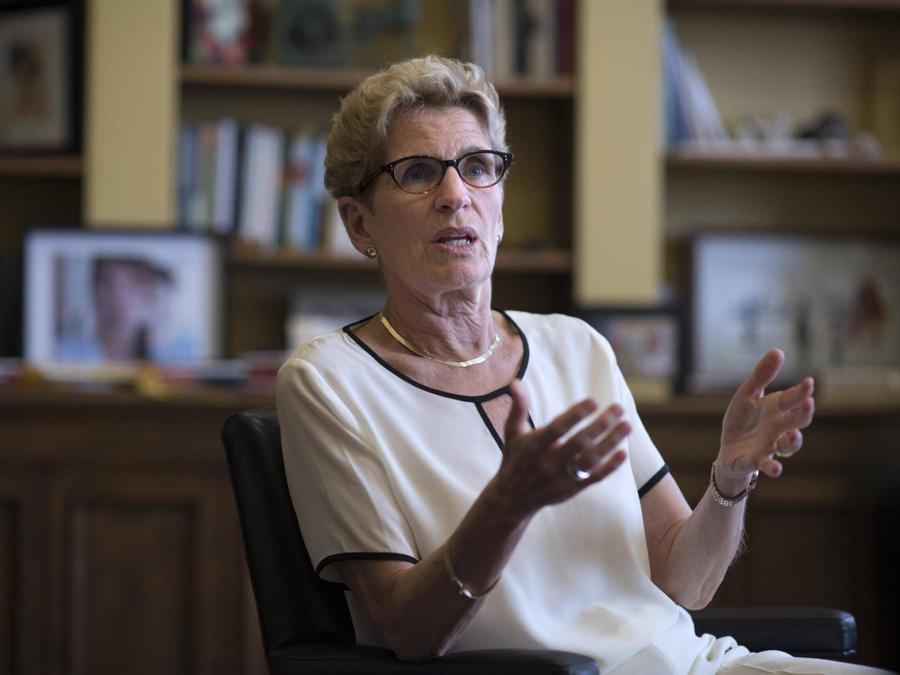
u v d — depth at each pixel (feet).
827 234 19.89
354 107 8.41
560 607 7.88
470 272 8.12
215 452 14.47
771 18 20.04
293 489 8.03
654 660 7.79
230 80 18.20
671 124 18.94
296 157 18.30
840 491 14.85
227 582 14.43
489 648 7.68
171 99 17.92
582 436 6.40
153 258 17.61
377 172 8.27
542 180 19.67
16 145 18.39
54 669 14.24
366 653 7.43
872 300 19.94
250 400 14.49
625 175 18.53
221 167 18.15
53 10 18.37
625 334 18.04
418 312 8.34
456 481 7.88
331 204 18.35
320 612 8.03
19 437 14.32
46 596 14.28
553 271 19.07
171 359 17.49
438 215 8.09
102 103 17.83
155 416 14.40
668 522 8.57
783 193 20.08
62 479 14.37
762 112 20.01
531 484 6.53
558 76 18.72
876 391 16.71
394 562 7.52
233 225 18.16
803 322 19.80
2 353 17.60
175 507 14.46
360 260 18.10
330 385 8.01
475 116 8.38
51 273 17.47
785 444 7.52
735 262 19.72
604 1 18.51
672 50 18.98
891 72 20.04
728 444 7.82
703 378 18.63
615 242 18.51
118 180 17.84
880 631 14.75
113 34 17.85
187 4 18.29
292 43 18.60
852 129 20.13
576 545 8.00
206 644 14.38
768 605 14.85
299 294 18.88
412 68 8.36
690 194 19.95
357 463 7.74
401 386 8.15
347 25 19.22
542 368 8.61
